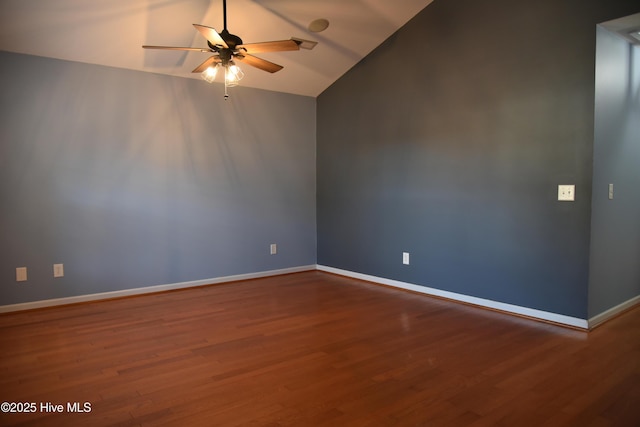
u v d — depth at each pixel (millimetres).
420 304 4004
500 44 3643
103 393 2260
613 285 3527
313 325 3396
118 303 4102
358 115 5047
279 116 5367
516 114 3559
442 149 4148
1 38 3518
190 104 4672
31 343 3010
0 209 3705
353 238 5227
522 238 3559
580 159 3184
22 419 1995
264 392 2264
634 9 2877
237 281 5078
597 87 3117
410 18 4344
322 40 4430
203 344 2980
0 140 3686
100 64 4121
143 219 4422
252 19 3859
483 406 2104
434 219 4258
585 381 2363
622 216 3588
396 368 2559
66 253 4012
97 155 4141
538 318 3473
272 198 5352
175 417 2016
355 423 1958
